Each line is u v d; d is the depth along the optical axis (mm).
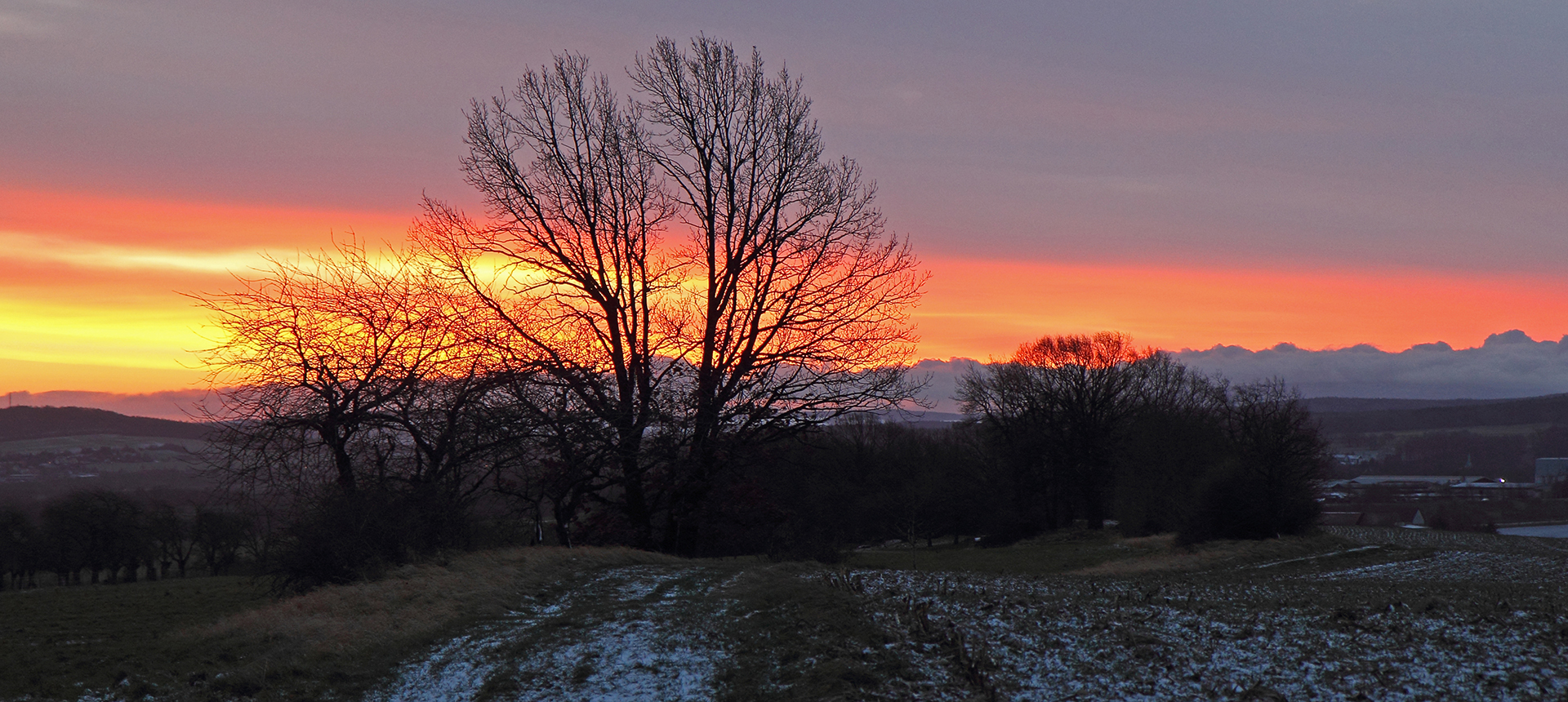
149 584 29094
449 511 20531
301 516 18641
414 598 15070
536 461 24984
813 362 28750
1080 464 65875
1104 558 41250
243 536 31281
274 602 17688
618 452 27422
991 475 69000
